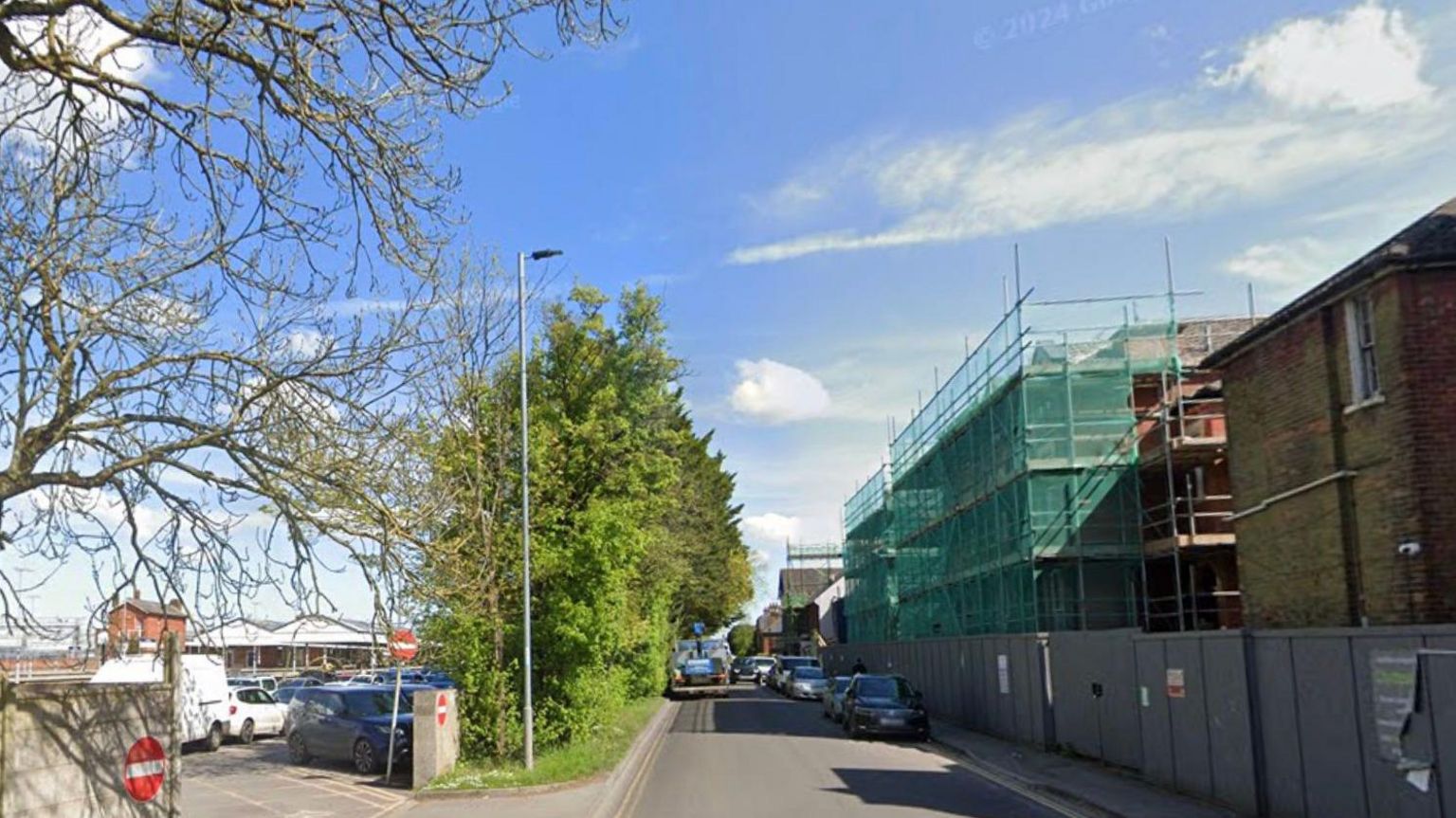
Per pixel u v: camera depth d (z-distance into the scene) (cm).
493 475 2097
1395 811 1091
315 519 920
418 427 1744
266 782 2044
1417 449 1571
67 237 855
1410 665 1067
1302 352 1861
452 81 884
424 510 1048
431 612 2000
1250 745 1385
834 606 9138
